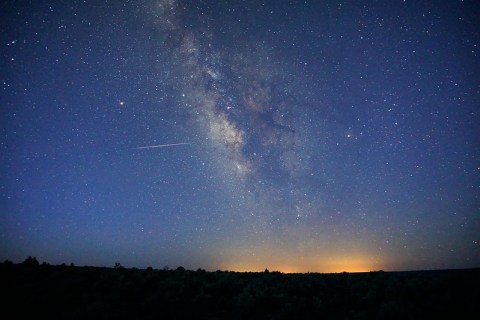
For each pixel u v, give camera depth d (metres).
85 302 12.02
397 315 9.80
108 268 21.31
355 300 13.30
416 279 15.02
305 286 16.14
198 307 12.06
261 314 12.05
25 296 12.38
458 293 12.20
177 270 22.38
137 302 12.48
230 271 24.98
